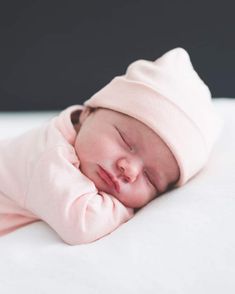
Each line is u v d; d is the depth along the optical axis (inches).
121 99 17.3
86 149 17.0
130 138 16.9
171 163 16.8
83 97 31.7
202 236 13.7
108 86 18.3
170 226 14.2
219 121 18.5
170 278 12.7
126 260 13.3
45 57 30.7
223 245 13.3
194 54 29.9
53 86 31.4
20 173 16.3
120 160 16.5
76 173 16.0
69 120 18.1
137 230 14.4
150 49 30.2
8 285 13.2
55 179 15.6
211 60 29.8
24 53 30.6
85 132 17.4
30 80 31.3
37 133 17.6
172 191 16.9
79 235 14.8
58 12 29.9
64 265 13.5
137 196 16.7
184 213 14.6
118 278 12.8
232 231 13.7
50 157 16.1
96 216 15.1
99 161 16.7
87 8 29.8
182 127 16.8
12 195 16.3
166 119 16.7
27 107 31.9
